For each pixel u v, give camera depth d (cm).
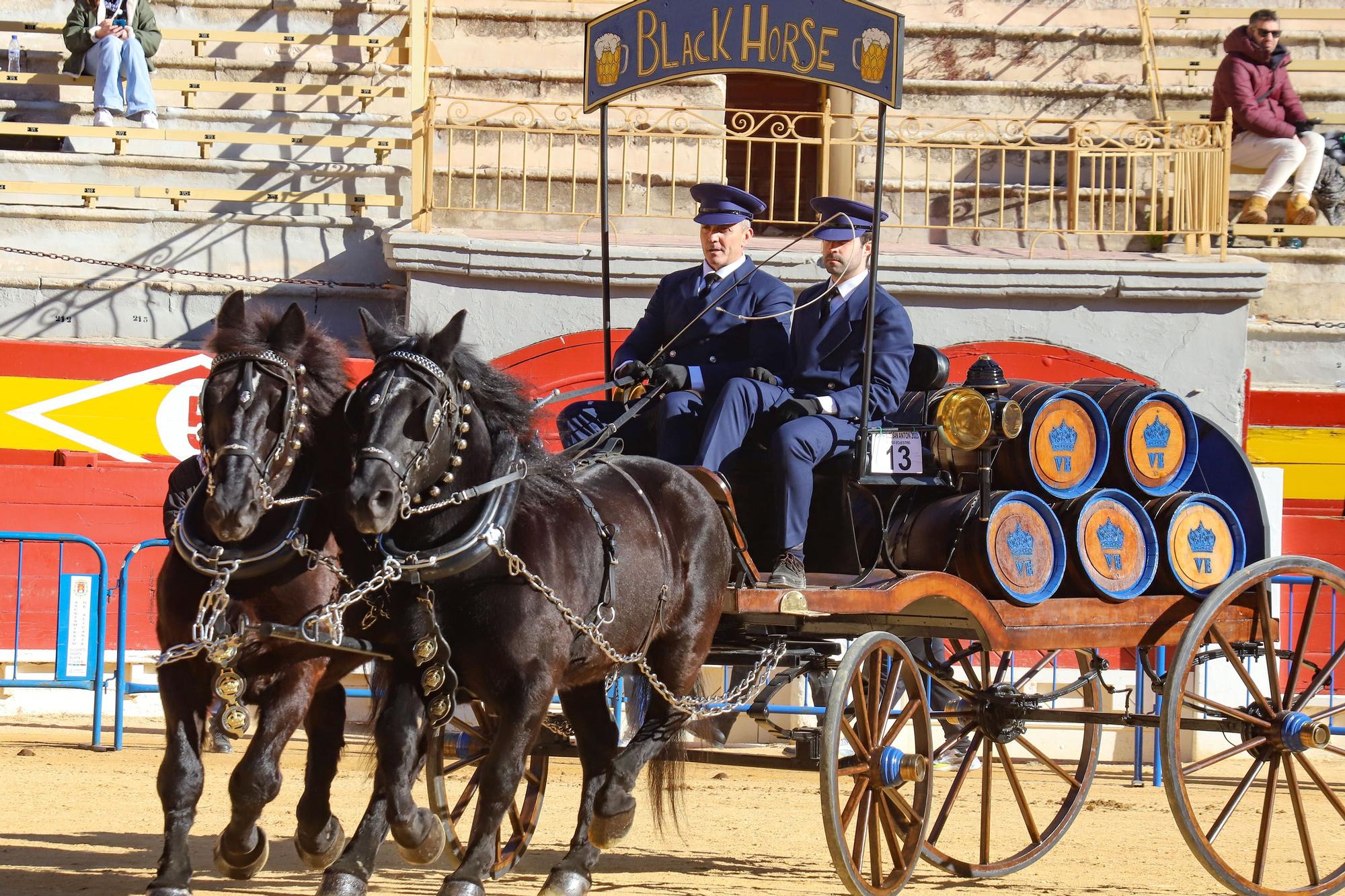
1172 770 879
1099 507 930
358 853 698
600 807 812
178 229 1872
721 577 877
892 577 880
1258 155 2052
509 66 2114
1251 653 992
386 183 1973
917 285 1734
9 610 1580
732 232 1060
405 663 732
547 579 732
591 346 1723
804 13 933
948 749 977
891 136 2108
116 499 1609
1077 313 1758
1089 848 1076
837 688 789
